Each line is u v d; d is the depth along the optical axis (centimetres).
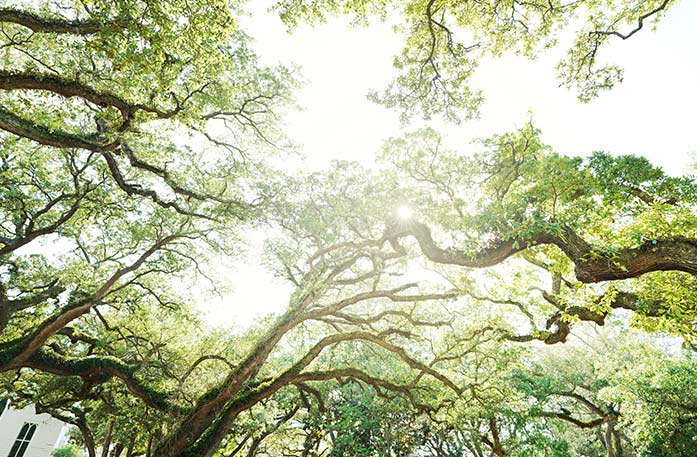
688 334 716
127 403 1452
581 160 819
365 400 1988
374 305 2044
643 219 664
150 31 552
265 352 1161
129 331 1520
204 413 1055
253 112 1334
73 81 730
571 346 2600
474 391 1294
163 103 858
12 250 1168
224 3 571
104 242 1534
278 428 1992
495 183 1022
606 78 876
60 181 1348
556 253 870
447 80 932
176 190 1184
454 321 1465
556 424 2145
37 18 644
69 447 3244
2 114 745
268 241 1338
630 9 830
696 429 1619
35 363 1166
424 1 835
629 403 1792
